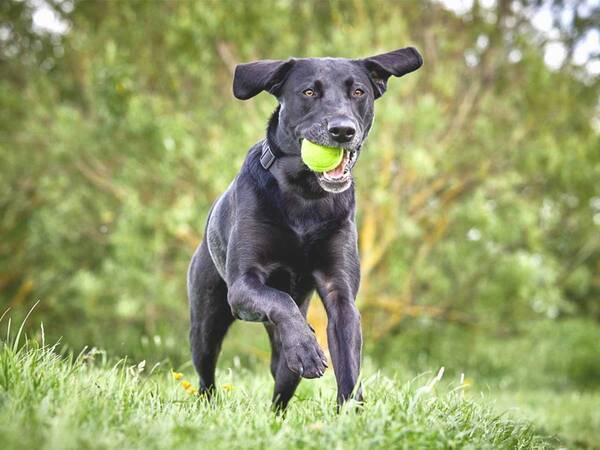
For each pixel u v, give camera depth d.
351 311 3.95
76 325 13.20
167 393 4.26
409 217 12.09
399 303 12.54
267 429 3.20
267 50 11.81
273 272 4.15
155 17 12.07
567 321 13.98
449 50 12.02
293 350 3.59
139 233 11.08
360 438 3.12
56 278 13.68
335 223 4.09
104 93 10.57
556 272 11.98
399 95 10.76
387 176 11.19
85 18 12.97
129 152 11.76
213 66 11.71
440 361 12.63
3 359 3.38
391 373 8.20
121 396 3.50
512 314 12.86
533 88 11.76
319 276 4.12
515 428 4.07
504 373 12.82
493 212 11.61
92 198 12.67
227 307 4.64
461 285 12.51
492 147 12.34
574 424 7.75
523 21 12.54
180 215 10.44
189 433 3.04
